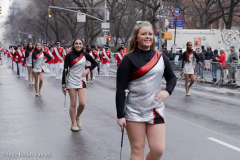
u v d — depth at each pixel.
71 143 5.54
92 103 9.64
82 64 6.24
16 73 20.98
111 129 6.51
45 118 7.52
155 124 3.32
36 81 11.03
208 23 39.53
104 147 5.33
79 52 6.28
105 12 35.06
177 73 19.83
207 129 6.55
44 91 12.30
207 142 5.62
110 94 11.70
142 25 3.30
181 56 11.67
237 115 8.04
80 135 6.05
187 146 5.38
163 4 21.83
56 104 9.41
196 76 17.25
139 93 3.29
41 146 5.38
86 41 44.56
